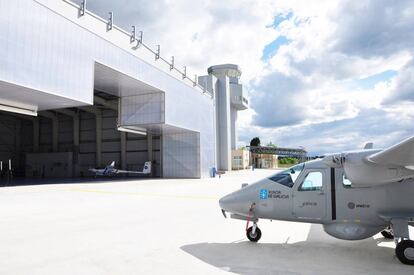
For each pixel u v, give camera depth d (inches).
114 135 1990.7
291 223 414.9
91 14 991.0
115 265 245.8
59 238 335.9
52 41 850.1
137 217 474.3
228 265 246.2
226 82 2586.1
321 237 341.1
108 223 424.2
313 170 299.6
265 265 246.5
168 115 1381.6
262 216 312.0
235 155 2805.1
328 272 230.2
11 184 1229.7
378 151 240.8
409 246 246.2
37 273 227.9
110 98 1787.6
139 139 1921.8
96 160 2020.2
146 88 1312.7
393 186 271.3
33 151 2204.7
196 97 1692.9
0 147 2101.4
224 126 2549.2
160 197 764.0
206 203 648.4
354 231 276.8
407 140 196.5
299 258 265.4
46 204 627.2
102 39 1028.5
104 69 1070.4
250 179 1578.5
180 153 1722.4
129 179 1625.2
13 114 2042.3
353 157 246.2
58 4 874.1
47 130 2191.2
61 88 869.2
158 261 256.1
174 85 1454.2
